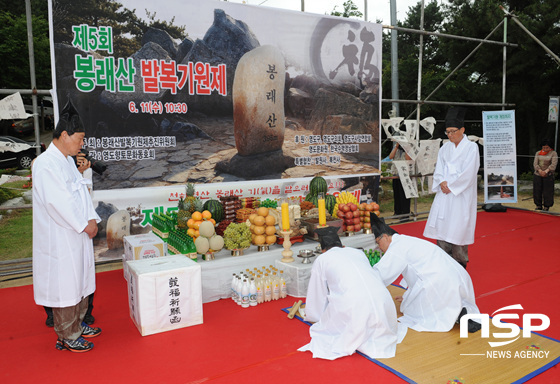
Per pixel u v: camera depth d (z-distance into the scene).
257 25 6.91
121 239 6.16
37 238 3.76
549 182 10.11
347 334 3.68
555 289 5.31
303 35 7.33
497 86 15.35
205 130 6.61
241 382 3.33
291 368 3.52
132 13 5.99
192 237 5.17
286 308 4.83
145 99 6.16
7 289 5.69
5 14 16.80
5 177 6.44
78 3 5.68
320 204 5.65
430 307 4.20
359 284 3.77
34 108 6.05
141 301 4.16
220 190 6.82
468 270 6.09
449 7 16.34
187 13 6.35
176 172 6.45
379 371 3.45
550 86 15.42
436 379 3.30
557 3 13.66
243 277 4.95
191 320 4.41
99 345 4.02
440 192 5.94
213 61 6.58
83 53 5.77
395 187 9.62
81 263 3.86
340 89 7.79
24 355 3.87
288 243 5.39
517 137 17.86
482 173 15.13
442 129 17.84
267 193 7.25
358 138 8.09
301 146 7.50
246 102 6.89
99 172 4.97
